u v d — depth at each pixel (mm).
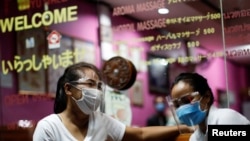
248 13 2590
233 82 2602
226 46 2637
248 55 2582
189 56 2732
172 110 2439
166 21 2805
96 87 2295
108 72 2900
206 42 2689
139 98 2855
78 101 2244
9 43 3273
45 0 3193
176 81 2354
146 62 2857
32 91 3150
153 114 2811
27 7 3242
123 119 2844
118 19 2955
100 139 2326
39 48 3174
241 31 2604
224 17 2650
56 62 3113
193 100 2268
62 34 3129
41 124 2273
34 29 3207
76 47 3072
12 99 3217
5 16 3297
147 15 2863
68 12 3123
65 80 2305
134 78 2865
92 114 2363
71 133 2262
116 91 2877
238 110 2568
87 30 3047
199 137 2377
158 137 2566
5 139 3184
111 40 2965
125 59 2889
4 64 3271
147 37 2857
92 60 3010
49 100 3066
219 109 2359
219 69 2643
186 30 2746
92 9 3049
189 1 2744
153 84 2824
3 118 3230
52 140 2229
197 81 2303
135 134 2529
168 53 2797
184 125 2498
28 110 3150
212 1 2689
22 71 3209
